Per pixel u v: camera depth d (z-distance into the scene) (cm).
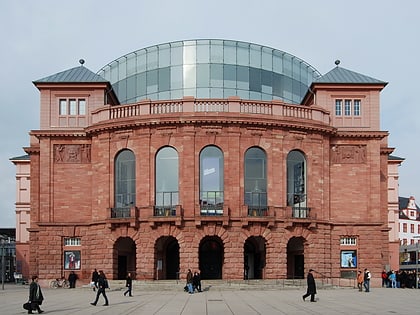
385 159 6088
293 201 5375
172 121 5206
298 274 5638
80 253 5541
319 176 5494
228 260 5091
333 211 5641
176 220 5053
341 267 5547
